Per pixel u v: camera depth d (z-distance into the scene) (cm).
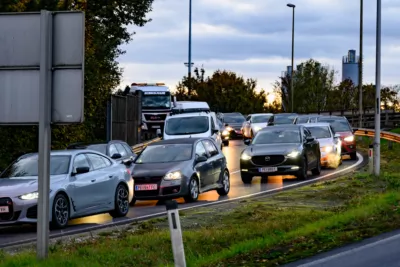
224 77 11431
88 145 3169
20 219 2158
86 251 1636
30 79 1498
